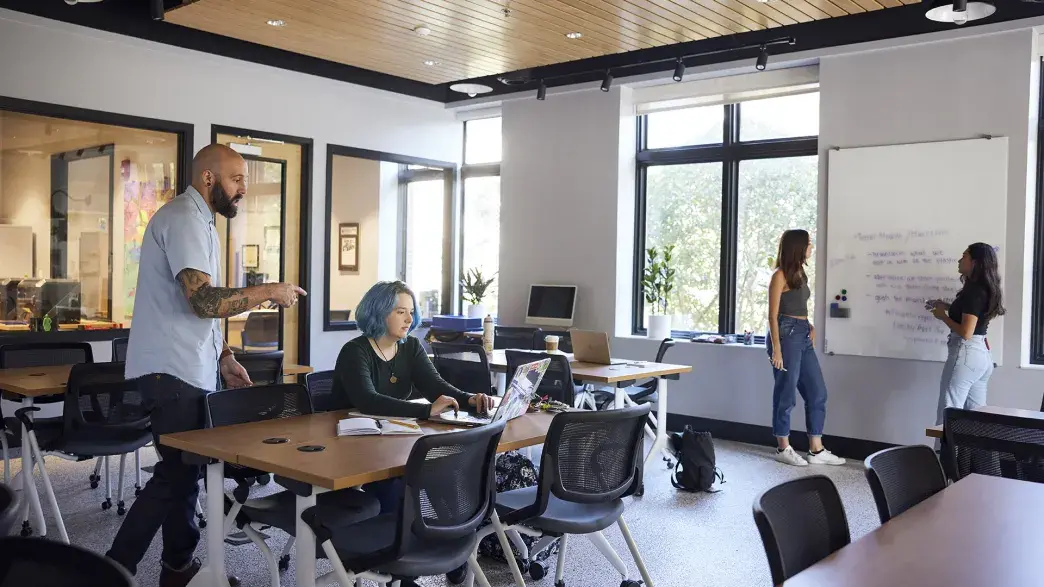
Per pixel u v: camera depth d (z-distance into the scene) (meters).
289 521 2.87
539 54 6.76
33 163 6.11
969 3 4.29
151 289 3.27
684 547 4.23
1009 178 5.64
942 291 5.87
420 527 2.51
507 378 5.51
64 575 1.22
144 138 6.67
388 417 3.27
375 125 8.19
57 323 6.31
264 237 7.67
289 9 5.65
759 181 7.12
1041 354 5.84
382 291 3.45
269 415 3.44
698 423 7.14
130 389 4.22
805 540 1.86
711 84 7.21
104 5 6.10
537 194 8.12
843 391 6.30
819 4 5.27
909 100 6.03
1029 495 2.32
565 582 3.71
